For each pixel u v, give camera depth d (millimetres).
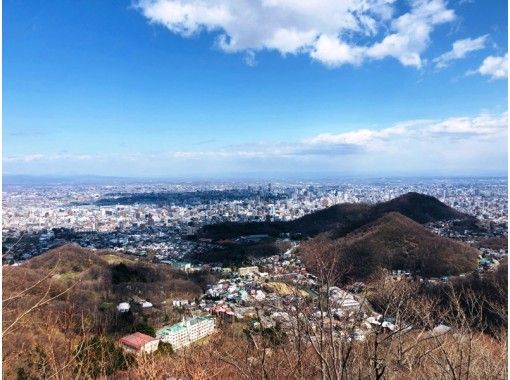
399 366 3945
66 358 3400
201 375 4059
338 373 3354
